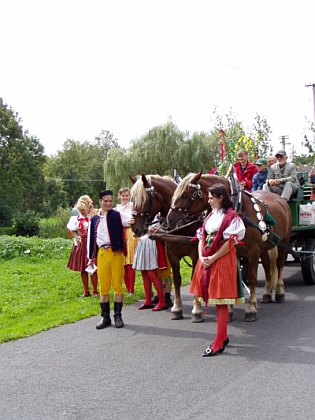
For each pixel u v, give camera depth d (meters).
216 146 35.56
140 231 7.11
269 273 8.02
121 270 6.87
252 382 4.51
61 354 5.60
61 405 4.17
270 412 3.87
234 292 5.23
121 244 6.81
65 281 10.23
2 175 53.22
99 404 4.16
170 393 4.33
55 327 6.84
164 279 8.27
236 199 6.73
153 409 4.02
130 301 8.52
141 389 4.45
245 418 3.78
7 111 53.50
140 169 36.91
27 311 7.77
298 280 10.09
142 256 7.77
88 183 83.38
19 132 54.16
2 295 8.86
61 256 13.66
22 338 6.32
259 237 6.86
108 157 38.34
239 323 6.75
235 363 5.07
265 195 8.26
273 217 7.63
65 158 83.44
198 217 6.82
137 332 6.48
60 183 73.44
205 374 4.77
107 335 6.37
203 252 5.39
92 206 9.29
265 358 5.20
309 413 3.83
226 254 5.29
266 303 7.96
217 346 5.40
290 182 9.13
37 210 60.62
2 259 12.89
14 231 39.59
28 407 4.15
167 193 7.39
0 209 51.97
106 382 4.67
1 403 4.25
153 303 8.51
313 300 8.02
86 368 5.09
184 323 6.91
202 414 3.88
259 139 23.48
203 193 6.72
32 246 13.99
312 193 9.87
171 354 5.46
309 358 5.14
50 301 8.50
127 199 8.75
